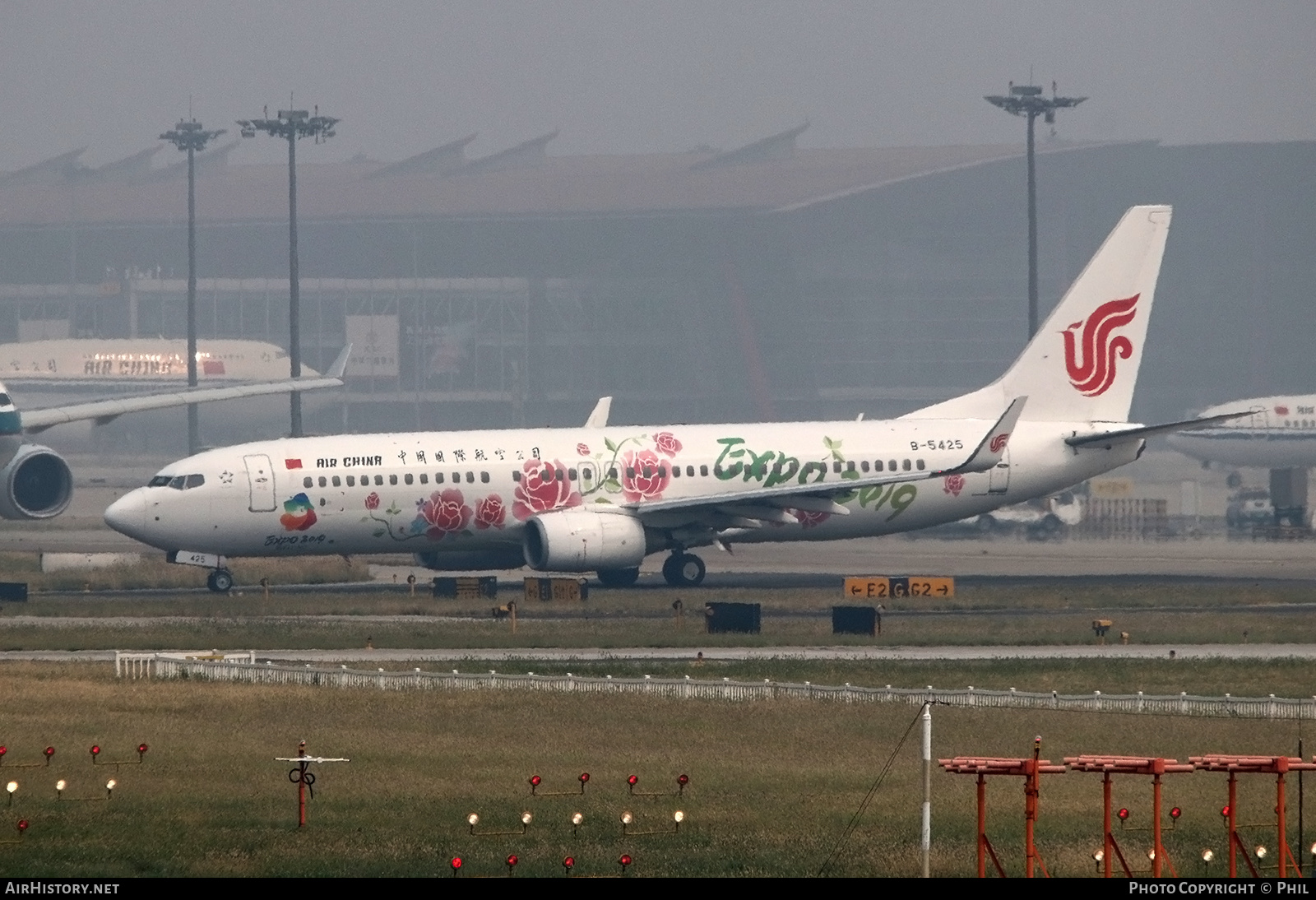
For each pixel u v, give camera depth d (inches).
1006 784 5251.0
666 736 5944.9
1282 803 3993.6
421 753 5570.9
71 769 5231.3
